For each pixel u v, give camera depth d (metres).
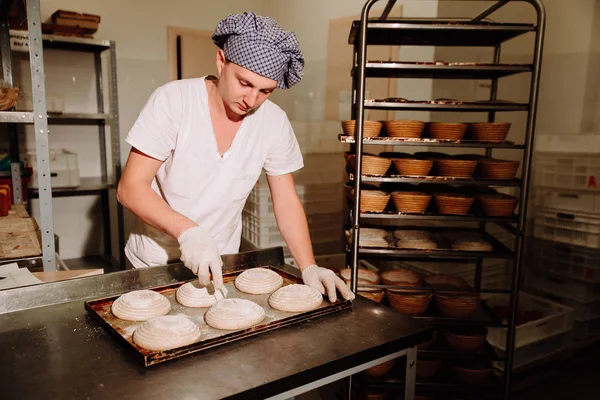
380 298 2.09
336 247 3.59
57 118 3.69
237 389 0.80
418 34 2.05
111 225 4.05
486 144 1.91
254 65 1.12
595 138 2.65
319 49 3.80
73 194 3.93
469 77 2.31
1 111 1.88
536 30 1.78
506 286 3.16
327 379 0.92
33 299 1.16
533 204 3.19
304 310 1.16
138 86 4.01
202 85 1.37
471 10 3.12
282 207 1.53
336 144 3.52
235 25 1.11
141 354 0.87
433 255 1.95
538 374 2.47
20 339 0.98
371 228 2.26
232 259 1.49
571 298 2.83
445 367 2.20
